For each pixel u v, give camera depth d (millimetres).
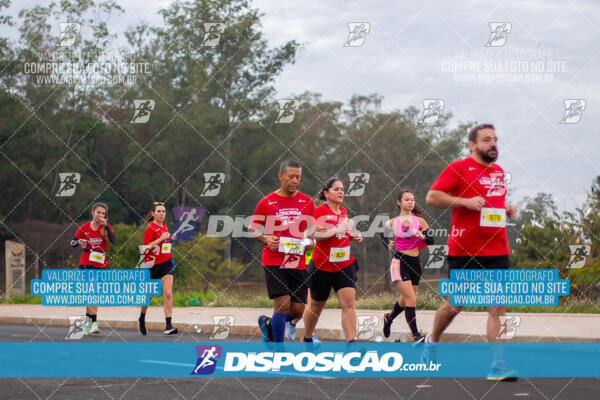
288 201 9023
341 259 8773
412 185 51469
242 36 49031
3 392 6844
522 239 19766
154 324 16062
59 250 41375
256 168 50156
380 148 52000
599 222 18703
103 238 13750
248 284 42719
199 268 36531
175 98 49719
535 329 12039
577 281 18438
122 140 51344
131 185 51500
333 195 8945
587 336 10875
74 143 50156
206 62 49406
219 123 49062
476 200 7148
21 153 49938
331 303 19875
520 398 6363
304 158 50812
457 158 50062
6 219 48062
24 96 48812
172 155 48844
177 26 49094
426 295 19656
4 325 17391
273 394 6660
